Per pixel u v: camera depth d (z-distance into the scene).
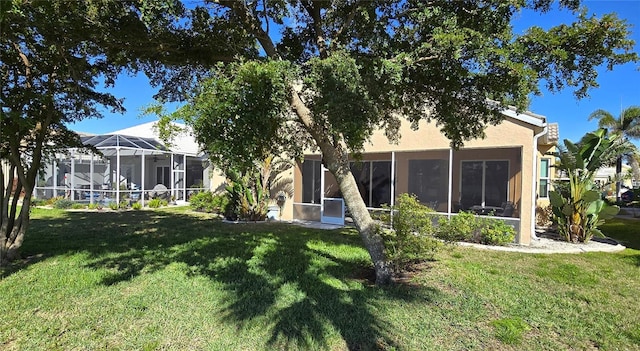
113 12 5.33
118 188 18.44
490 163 12.67
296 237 10.30
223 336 4.14
